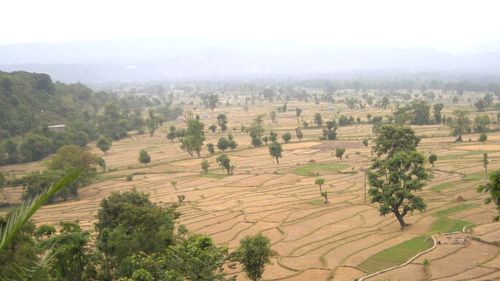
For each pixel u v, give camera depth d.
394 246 71.31
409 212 89.31
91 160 140.00
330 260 68.44
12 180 131.38
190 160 165.12
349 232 81.69
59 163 135.88
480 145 152.12
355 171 131.62
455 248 66.31
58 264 48.06
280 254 72.94
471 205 89.00
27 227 54.41
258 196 112.75
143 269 42.72
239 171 143.38
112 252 53.78
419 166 81.00
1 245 13.28
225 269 67.56
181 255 44.66
